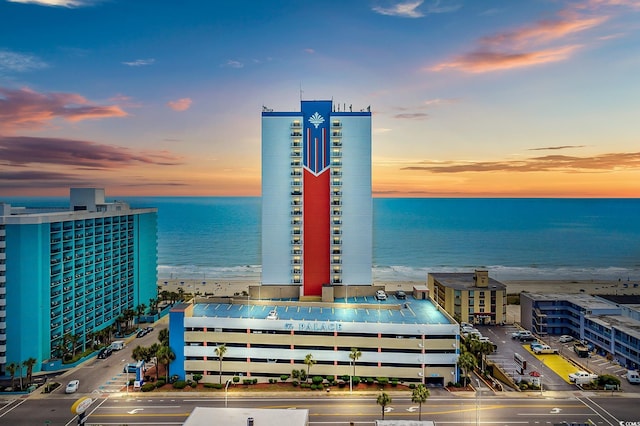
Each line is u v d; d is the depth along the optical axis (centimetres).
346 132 14388
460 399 10212
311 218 14438
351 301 13450
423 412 9556
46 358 12025
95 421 9200
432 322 11350
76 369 12044
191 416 7362
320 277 14475
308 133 14388
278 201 14488
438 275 19512
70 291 12912
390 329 11062
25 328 11656
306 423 7331
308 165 14400
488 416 9381
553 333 15638
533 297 16225
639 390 10775
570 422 9119
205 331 11312
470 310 16812
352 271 14475
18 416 9419
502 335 15450
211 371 11281
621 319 13938
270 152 14462
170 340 11306
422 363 10981
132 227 16762
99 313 14450
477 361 12169
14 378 11281
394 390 10656
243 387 10850
